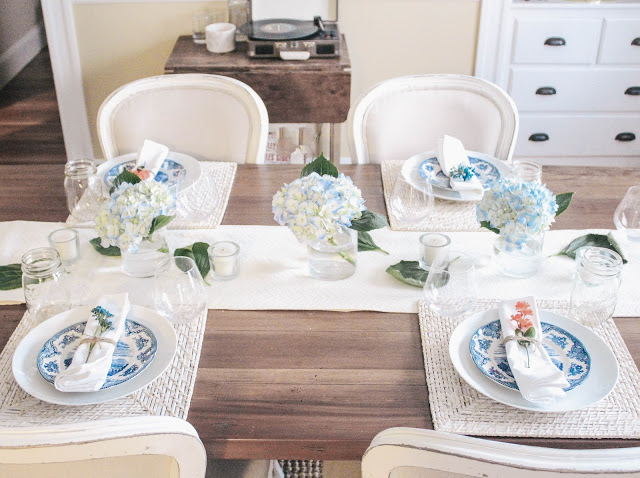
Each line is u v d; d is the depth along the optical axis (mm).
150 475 953
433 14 3199
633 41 3256
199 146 2100
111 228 1344
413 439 872
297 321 1318
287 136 3191
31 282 1271
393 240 1569
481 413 1105
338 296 1385
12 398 1133
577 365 1174
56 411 1105
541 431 1069
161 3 3129
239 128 2062
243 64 2814
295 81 2840
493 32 3234
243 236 1583
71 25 3166
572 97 3404
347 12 3180
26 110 4516
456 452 852
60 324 1266
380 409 1123
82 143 3461
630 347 1249
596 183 1821
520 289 1402
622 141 3527
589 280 1261
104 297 1284
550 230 1604
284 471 1936
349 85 2859
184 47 3016
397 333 1289
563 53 3289
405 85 2072
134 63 3275
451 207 1700
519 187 1359
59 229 1508
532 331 1194
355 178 1832
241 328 1300
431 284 1275
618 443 1059
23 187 1807
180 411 1111
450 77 2076
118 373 1170
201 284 1291
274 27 2895
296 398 1142
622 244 1542
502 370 1167
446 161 1786
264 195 1766
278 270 1467
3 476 903
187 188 1710
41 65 5215
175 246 1536
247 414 1111
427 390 1160
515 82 3365
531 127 3494
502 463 839
